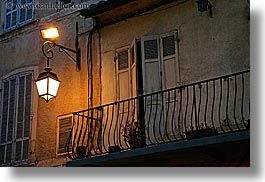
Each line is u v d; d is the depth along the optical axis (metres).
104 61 9.64
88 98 9.60
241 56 8.12
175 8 9.02
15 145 10.18
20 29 11.05
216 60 8.34
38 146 9.90
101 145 9.12
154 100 8.75
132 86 9.05
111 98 9.31
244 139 6.88
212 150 7.54
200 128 8.12
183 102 8.48
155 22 9.16
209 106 8.20
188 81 8.53
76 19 10.28
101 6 9.48
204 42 8.55
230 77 8.10
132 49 9.23
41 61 10.47
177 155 7.79
